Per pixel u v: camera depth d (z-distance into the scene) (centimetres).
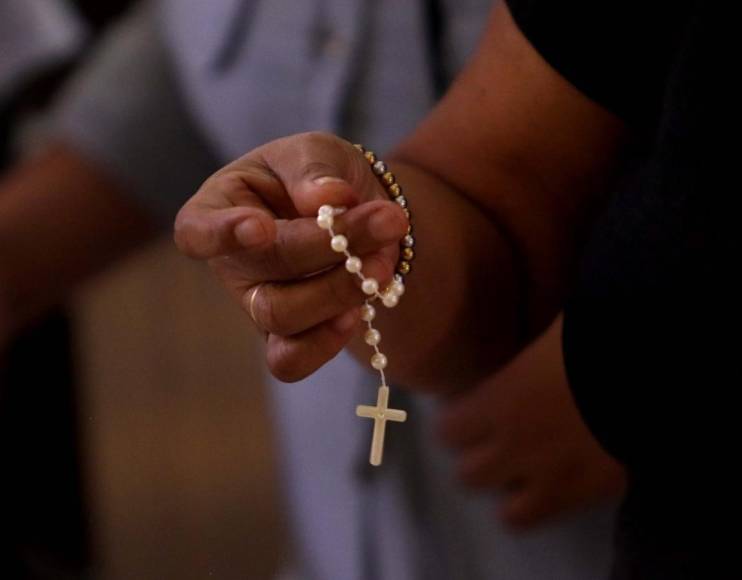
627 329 164
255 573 359
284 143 161
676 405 163
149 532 371
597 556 206
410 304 171
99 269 241
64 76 256
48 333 269
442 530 211
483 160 175
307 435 214
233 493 380
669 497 164
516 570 208
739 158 160
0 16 252
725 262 160
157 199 235
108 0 267
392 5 205
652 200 163
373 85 207
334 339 158
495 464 203
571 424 200
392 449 211
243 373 400
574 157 173
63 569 277
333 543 216
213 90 215
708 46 160
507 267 175
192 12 217
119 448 389
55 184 236
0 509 267
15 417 269
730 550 162
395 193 165
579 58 170
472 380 178
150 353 400
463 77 177
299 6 210
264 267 157
